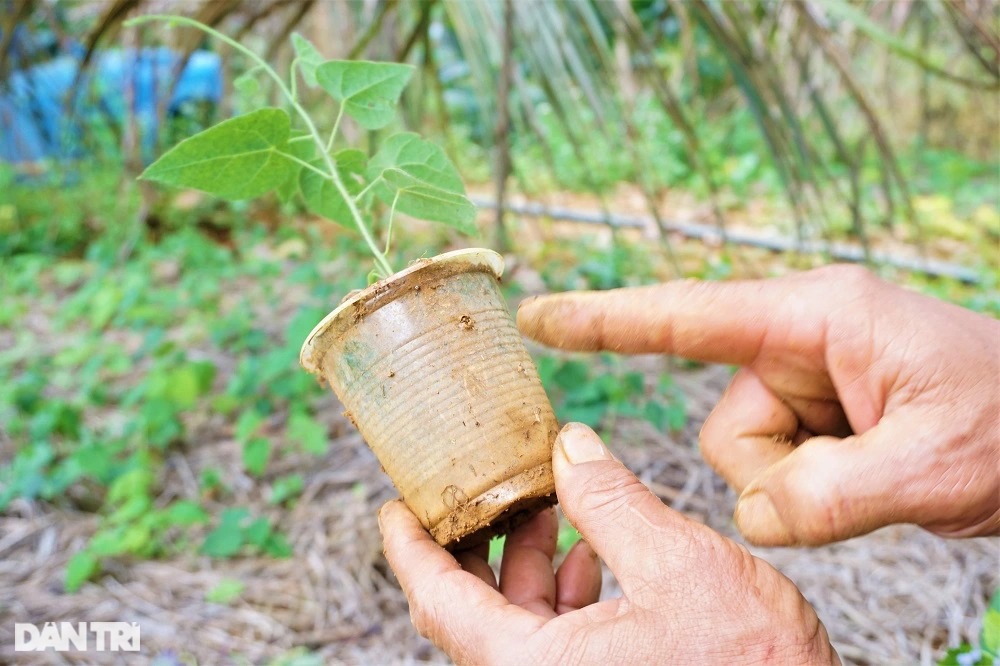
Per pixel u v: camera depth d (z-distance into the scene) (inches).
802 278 9.9
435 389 9.0
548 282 29.9
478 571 10.4
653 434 20.8
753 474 10.9
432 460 9.0
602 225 42.7
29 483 19.4
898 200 42.8
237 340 28.3
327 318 9.2
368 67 10.2
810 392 10.5
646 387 23.2
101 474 19.2
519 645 8.0
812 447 8.5
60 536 19.2
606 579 16.5
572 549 11.0
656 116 55.8
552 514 11.0
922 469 8.0
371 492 19.5
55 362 25.8
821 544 8.4
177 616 16.3
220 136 9.4
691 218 43.8
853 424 9.5
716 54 53.4
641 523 8.2
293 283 32.4
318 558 17.6
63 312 31.8
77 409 22.8
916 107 56.0
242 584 16.5
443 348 9.0
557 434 9.5
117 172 47.3
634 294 10.4
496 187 25.3
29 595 17.1
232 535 17.1
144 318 29.5
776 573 8.1
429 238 39.2
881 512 8.1
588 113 56.1
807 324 9.6
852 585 15.8
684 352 10.5
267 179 10.2
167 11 34.3
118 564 18.0
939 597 15.3
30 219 45.5
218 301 32.1
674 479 19.1
